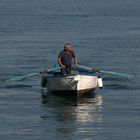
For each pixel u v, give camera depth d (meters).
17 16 111.94
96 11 129.25
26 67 50.25
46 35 76.75
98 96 38.78
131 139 28.23
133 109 34.75
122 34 77.88
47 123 31.34
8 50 61.34
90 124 31.09
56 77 38.75
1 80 44.31
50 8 143.38
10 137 28.64
